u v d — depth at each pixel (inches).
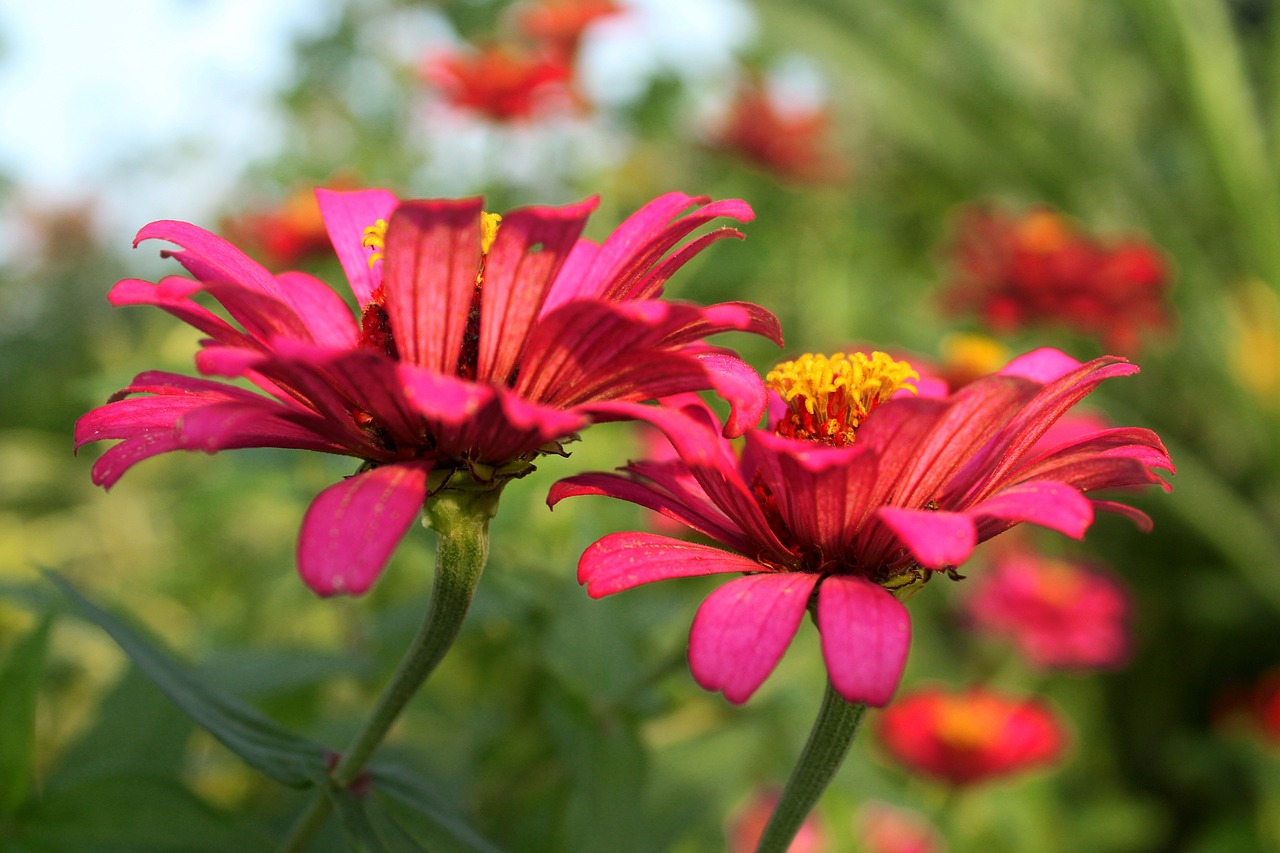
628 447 20.7
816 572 10.7
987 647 31.4
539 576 14.6
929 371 21.2
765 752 15.9
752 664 9.7
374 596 18.8
